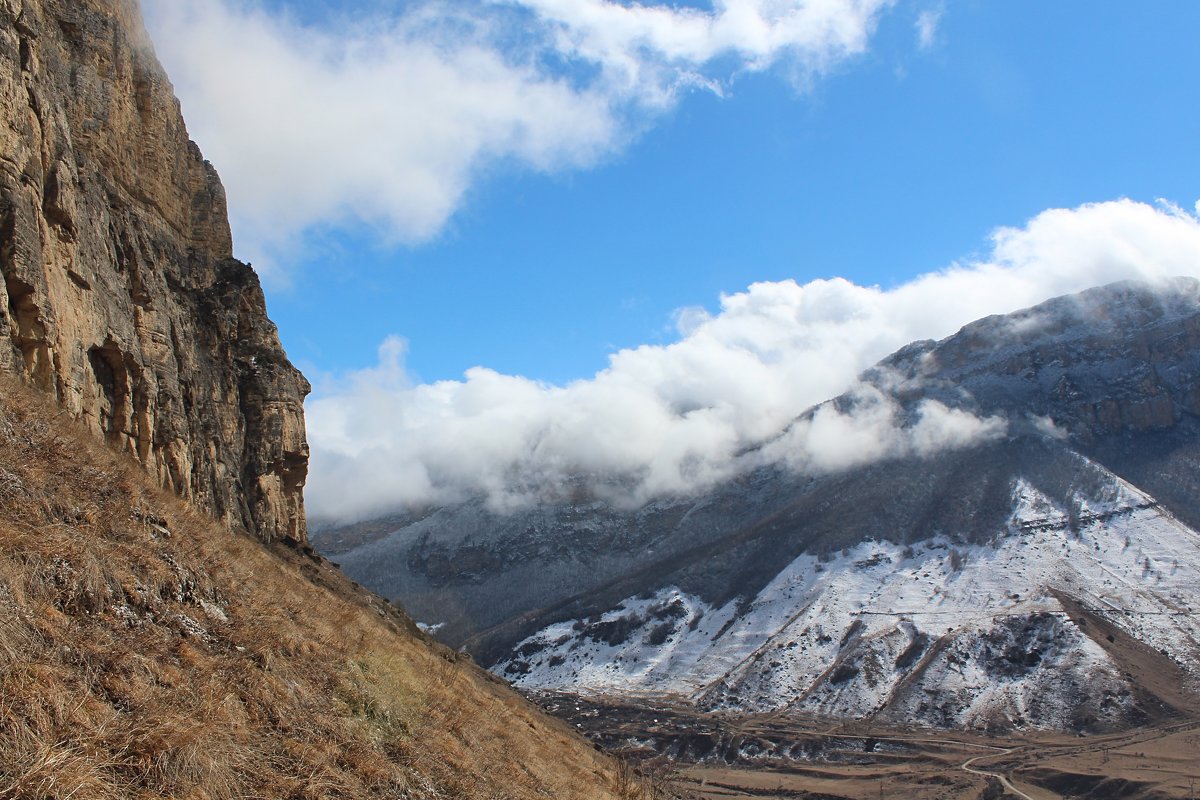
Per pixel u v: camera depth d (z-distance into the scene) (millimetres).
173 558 15258
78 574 12102
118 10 39156
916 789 133125
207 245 46656
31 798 8312
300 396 51688
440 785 14984
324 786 12008
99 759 9344
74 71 34656
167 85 43344
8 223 21625
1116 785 123250
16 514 12594
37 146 24031
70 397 24000
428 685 21625
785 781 141625
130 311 31672
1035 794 124625
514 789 17438
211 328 44344
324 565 47750
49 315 22750
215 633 14188
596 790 25172
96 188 32156
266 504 45281
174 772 9898
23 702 9289
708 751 167375
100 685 10641
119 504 15594
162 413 32781
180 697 11477
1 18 22844
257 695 13094
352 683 16188
